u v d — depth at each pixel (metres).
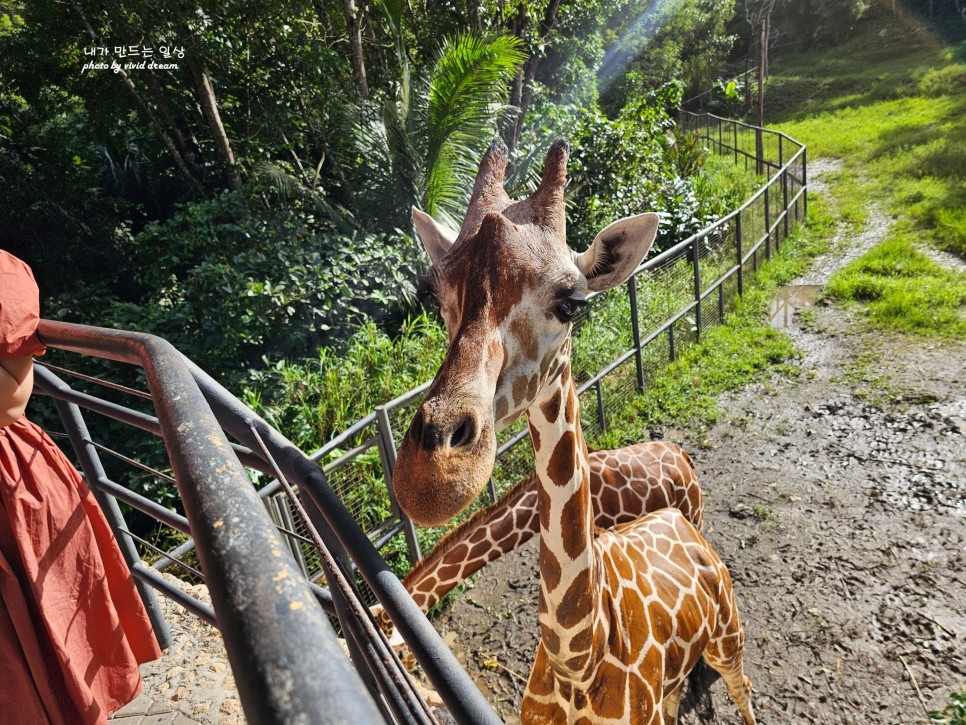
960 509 4.75
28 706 1.43
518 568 4.71
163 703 2.28
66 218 9.64
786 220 11.59
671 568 2.60
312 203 9.16
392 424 4.57
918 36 30.14
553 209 1.59
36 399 6.47
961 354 6.91
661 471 3.48
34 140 9.80
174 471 0.62
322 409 5.83
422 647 0.83
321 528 1.10
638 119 12.58
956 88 21.31
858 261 9.80
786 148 18.03
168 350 0.94
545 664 2.32
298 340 7.11
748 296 9.20
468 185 9.13
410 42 12.99
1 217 9.35
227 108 10.57
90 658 1.52
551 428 1.72
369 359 6.50
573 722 2.16
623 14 22.16
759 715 3.46
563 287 1.53
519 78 11.55
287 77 10.00
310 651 0.40
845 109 22.52
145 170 11.65
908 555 4.39
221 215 8.24
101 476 2.02
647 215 1.68
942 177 13.15
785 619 4.03
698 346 7.79
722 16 28.48
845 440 5.81
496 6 11.65
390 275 7.88
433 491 1.25
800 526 4.80
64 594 1.46
